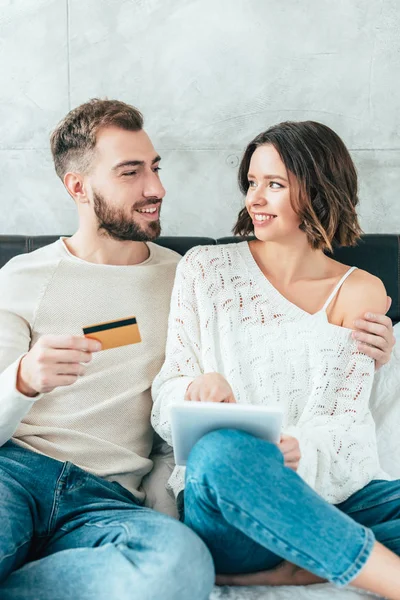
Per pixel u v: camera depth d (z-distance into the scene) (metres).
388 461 1.51
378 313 1.49
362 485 1.35
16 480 1.29
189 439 1.21
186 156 2.09
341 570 1.07
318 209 1.45
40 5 2.02
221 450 1.10
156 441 1.63
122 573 1.05
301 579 1.22
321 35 2.02
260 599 1.12
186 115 2.07
